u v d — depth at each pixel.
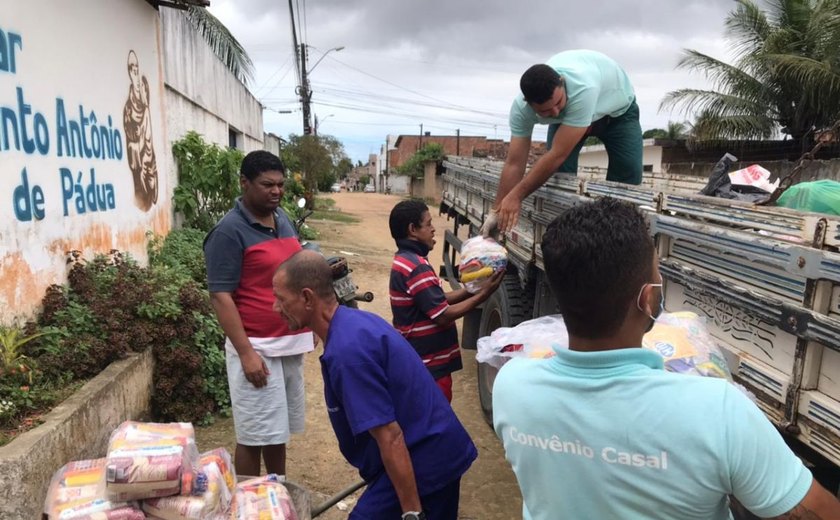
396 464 2.06
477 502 3.76
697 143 16.16
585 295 1.18
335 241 15.33
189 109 8.91
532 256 3.98
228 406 4.80
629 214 1.22
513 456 1.33
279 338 3.21
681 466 1.08
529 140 3.84
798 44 14.49
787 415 1.81
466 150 59.69
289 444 4.43
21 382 3.28
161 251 6.55
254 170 3.09
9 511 2.52
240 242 3.09
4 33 3.73
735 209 2.03
